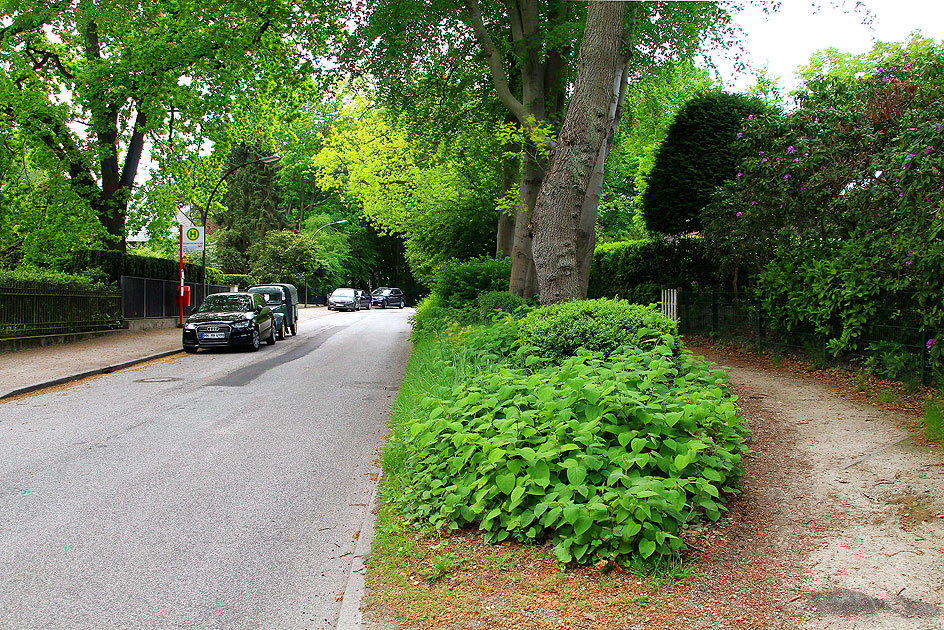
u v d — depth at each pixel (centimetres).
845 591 361
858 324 936
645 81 1881
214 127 2584
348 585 384
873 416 723
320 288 5756
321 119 4334
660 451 473
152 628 353
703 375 673
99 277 2245
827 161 1073
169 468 664
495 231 2720
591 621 334
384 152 3166
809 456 600
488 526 436
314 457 708
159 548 461
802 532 443
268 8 1953
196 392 1156
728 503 495
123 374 1406
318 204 6247
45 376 1283
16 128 2366
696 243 1669
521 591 366
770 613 340
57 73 2436
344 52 1678
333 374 1399
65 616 365
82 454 718
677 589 365
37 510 537
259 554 452
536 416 510
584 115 1006
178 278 2808
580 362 599
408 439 596
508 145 1888
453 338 1038
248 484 611
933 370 808
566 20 1568
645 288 1744
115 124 2473
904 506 468
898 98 1026
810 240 1137
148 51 2250
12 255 2591
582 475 420
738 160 1502
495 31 1692
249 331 1902
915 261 805
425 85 1781
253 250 5091
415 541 440
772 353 1181
